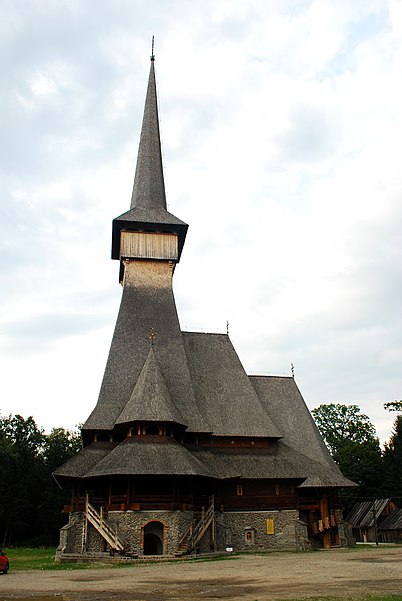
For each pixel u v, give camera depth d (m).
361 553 35.31
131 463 35.47
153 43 65.62
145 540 35.44
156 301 49.50
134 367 45.09
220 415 45.66
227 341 51.44
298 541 40.50
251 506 41.31
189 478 36.97
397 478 71.19
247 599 14.77
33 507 67.50
